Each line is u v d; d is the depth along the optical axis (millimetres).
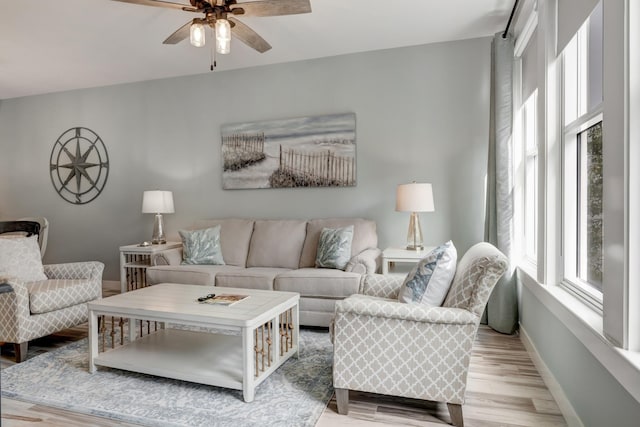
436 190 3789
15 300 2613
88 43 3611
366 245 3604
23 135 5352
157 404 2045
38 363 2592
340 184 4023
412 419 1908
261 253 3887
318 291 3143
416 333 1867
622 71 1252
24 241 3285
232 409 1991
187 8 2326
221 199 4504
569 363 1864
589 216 2020
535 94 2973
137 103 4797
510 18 2990
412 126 3836
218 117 4473
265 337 2932
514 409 1994
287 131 4184
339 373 1955
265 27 3375
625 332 1252
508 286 3160
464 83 3691
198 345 2635
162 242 4383
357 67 3973
